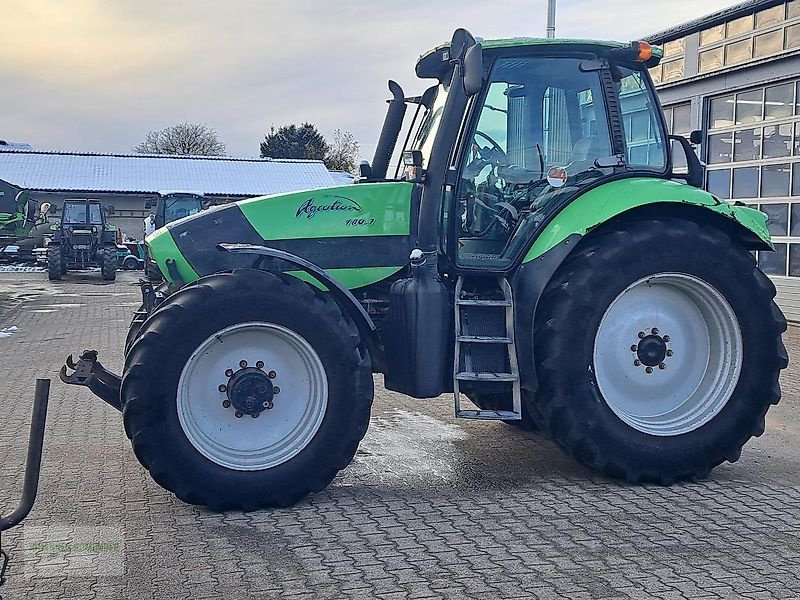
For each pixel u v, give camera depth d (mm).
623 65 5762
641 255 5320
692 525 4637
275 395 4996
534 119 5609
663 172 5816
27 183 45375
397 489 5316
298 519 4730
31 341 12508
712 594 3740
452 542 4379
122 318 15664
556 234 5242
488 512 4859
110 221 46188
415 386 5145
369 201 5578
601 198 5324
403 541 4395
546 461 5984
